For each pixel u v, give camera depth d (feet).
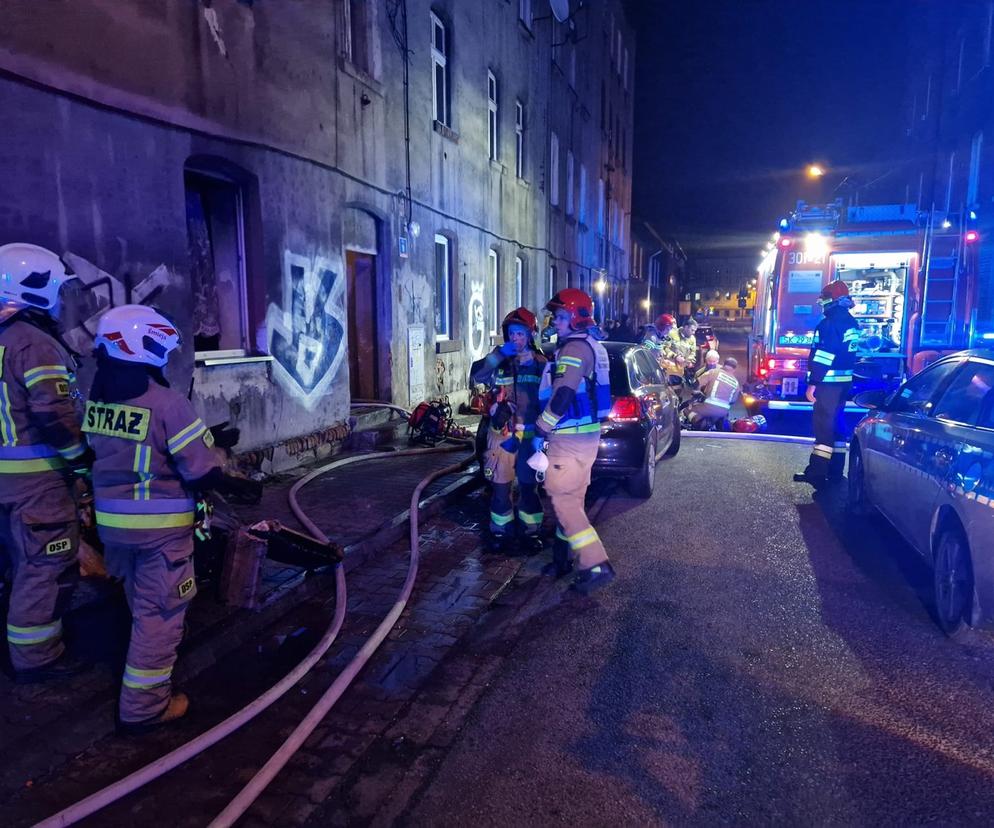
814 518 21.97
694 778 9.57
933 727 10.78
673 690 11.85
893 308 37.27
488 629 14.19
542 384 15.65
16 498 10.86
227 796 9.20
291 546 14.57
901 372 36.29
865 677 12.30
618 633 13.98
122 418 9.75
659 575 17.15
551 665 12.69
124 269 18.89
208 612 13.85
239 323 24.81
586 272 79.20
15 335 10.51
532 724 10.85
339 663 12.69
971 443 13.64
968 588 13.21
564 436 14.89
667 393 28.30
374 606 15.17
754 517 22.06
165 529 10.06
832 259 37.42
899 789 9.34
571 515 15.15
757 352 46.55
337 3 27.91
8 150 15.81
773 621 14.57
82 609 13.73
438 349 39.58
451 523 21.07
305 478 23.59
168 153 20.20
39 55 16.30
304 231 26.68
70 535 11.49
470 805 9.04
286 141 25.31
